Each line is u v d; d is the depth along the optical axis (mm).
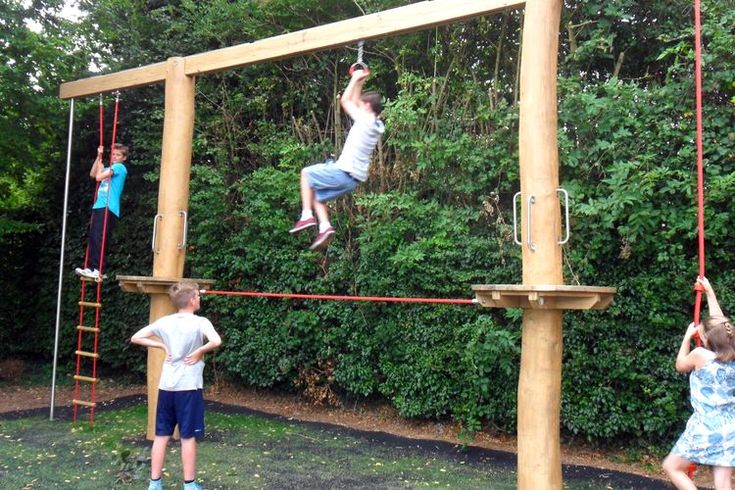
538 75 4191
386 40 7922
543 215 4137
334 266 7359
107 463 5137
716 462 3615
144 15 9648
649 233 5539
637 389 5727
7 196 9898
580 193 5828
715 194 5242
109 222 6688
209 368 8633
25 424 6570
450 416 6863
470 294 6523
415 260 6711
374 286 7047
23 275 10258
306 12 8508
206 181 8383
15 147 8891
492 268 6449
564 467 5570
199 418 4258
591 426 5777
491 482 4941
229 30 8641
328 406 7699
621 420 5684
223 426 6703
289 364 7602
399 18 4684
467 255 6477
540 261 4121
